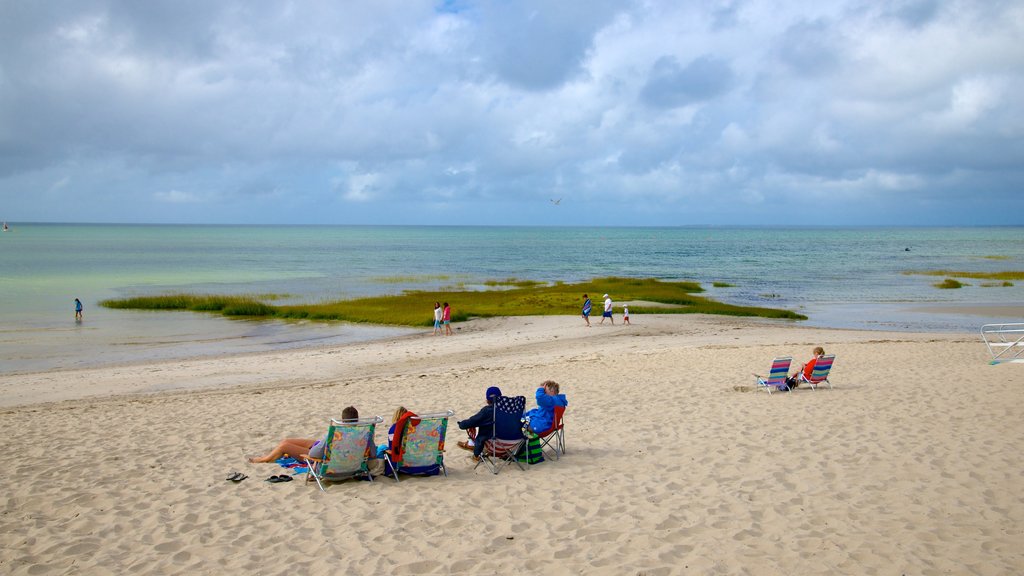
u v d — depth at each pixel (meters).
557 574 5.52
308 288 54.25
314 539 6.43
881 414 10.77
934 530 6.11
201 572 5.77
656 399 12.90
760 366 17.33
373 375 19.05
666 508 6.95
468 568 5.69
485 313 35.56
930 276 66.31
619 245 163.88
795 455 8.63
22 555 6.17
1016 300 44.22
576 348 24.06
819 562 5.55
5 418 12.73
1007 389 12.41
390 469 8.32
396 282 60.53
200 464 9.10
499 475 8.35
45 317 35.91
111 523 6.95
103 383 18.59
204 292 50.59
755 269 79.19
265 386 17.50
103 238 193.50
